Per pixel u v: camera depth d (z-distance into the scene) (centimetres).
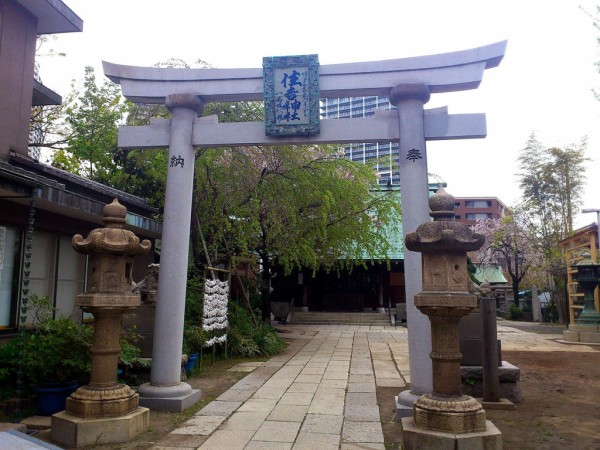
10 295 784
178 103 733
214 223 1198
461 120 685
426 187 671
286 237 1365
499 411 661
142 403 659
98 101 1600
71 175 951
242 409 668
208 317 994
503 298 3003
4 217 758
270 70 711
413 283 648
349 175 1588
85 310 551
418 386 622
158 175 1202
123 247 551
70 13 949
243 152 1184
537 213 2388
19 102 873
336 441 534
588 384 841
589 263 1470
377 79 699
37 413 623
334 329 1952
